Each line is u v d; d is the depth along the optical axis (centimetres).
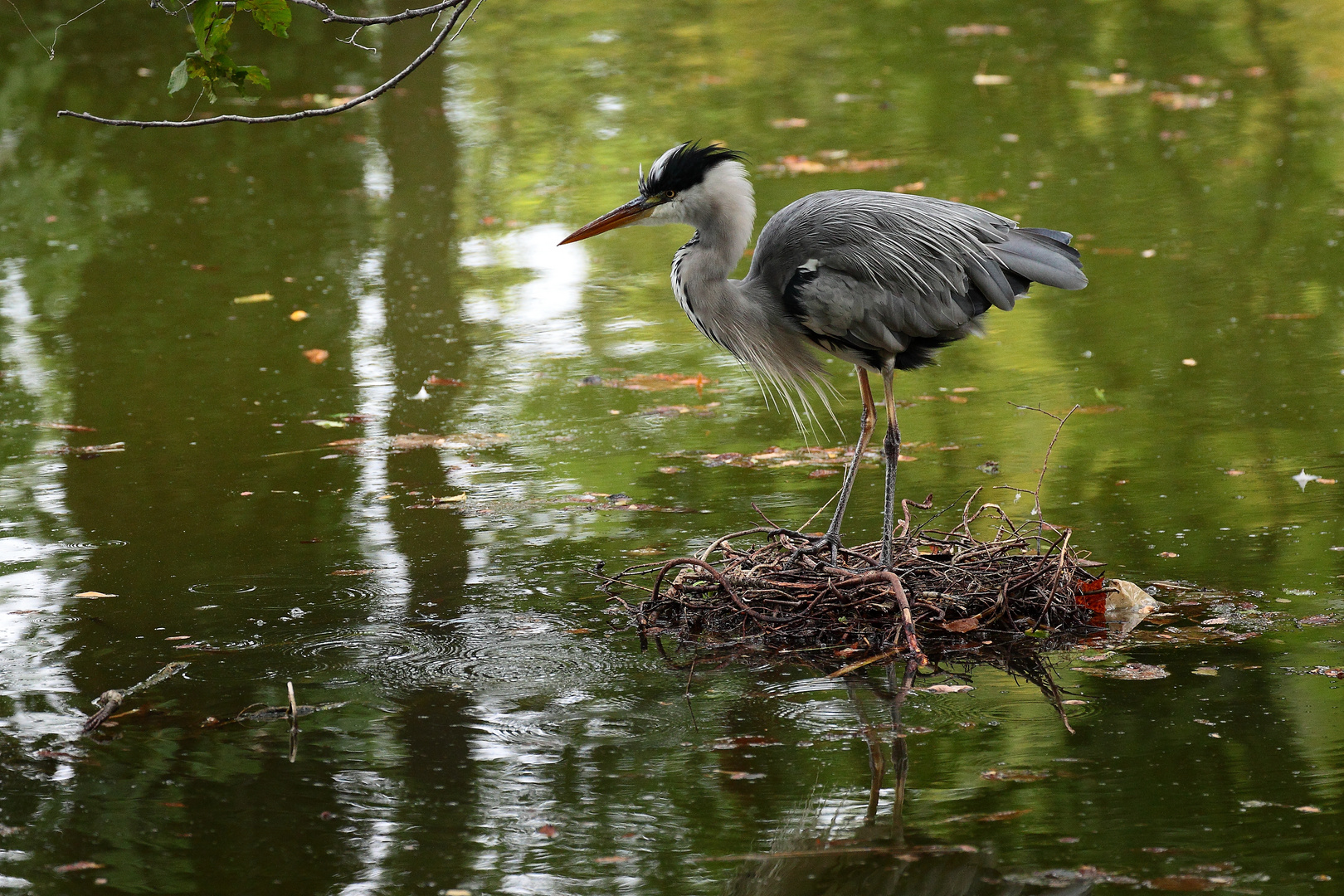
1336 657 907
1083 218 2066
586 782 786
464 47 3328
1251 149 2394
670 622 1008
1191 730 820
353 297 1884
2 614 1027
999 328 1716
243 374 1612
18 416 1491
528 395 1539
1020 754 801
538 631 993
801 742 828
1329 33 3172
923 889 672
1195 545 1090
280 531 1185
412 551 1138
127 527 1198
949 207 1038
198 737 849
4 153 2619
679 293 1077
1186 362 1547
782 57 3203
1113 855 691
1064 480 1243
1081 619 993
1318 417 1362
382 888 684
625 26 3575
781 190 2205
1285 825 712
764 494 1241
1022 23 3425
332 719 869
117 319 1809
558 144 2597
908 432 1395
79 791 784
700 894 673
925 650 956
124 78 3003
